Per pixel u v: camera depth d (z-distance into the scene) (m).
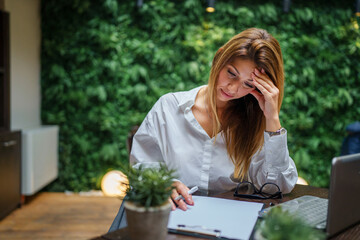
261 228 0.61
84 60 3.53
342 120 3.75
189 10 3.56
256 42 1.04
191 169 1.25
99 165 3.64
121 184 0.77
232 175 1.26
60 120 3.59
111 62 3.53
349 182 0.84
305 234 0.56
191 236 0.77
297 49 3.66
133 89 3.56
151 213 0.67
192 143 1.25
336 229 0.80
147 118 1.30
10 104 2.96
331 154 3.77
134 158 1.27
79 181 3.64
